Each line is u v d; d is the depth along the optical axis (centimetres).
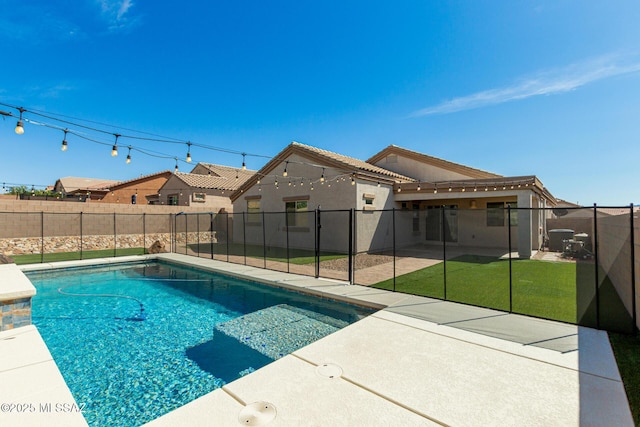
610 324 445
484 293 630
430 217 1609
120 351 459
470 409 257
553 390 284
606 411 252
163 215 1712
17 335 437
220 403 269
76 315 629
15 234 1258
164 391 354
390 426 237
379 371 322
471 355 357
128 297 763
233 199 1777
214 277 945
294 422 242
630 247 462
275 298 739
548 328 437
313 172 1360
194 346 474
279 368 330
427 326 451
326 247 1307
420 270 898
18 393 292
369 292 650
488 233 1424
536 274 817
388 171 1655
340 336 417
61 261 1093
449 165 1605
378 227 1331
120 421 300
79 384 369
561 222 1661
